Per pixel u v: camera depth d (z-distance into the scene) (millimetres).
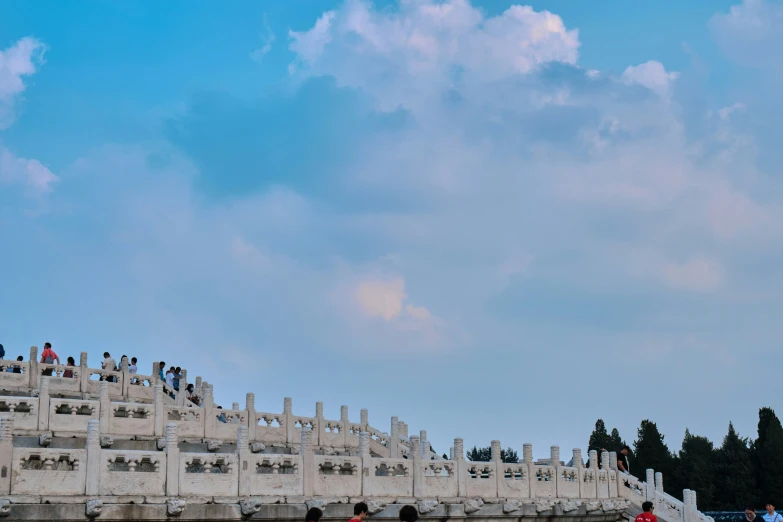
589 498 49281
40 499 27953
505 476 48094
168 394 50688
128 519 29406
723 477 113625
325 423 49219
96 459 29531
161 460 30984
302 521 33969
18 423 36531
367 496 36688
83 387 46250
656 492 53219
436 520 39344
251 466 33250
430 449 54969
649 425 117250
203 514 31141
